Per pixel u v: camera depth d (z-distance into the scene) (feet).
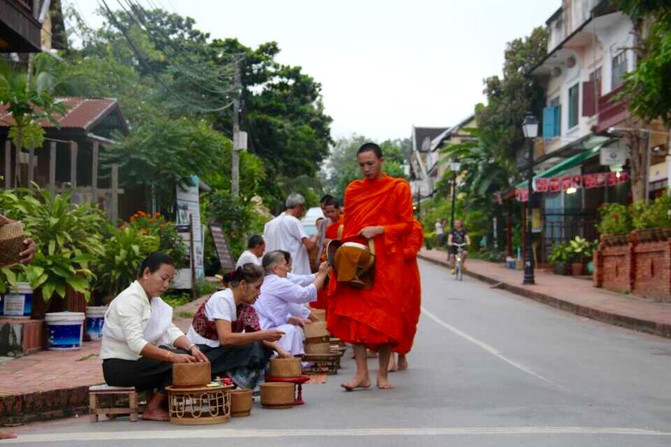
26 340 35.17
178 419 24.32
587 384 32.53
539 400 28.43
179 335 25.80
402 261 30.66
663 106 60.54
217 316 27.61
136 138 67.46
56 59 88.33
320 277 33.86
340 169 343.05
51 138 62.49
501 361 39.32
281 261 33.83
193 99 94.17
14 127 51.75
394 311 30.30
